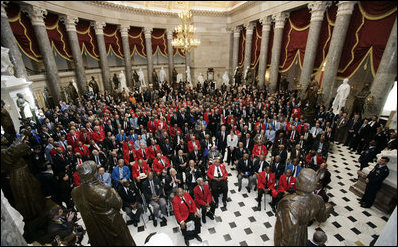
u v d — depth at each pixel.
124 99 13.44
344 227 3.85
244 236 4.02
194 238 3.94
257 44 11.47
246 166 5.87
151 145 6.58
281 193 4.84
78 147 6.27
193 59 17.16
